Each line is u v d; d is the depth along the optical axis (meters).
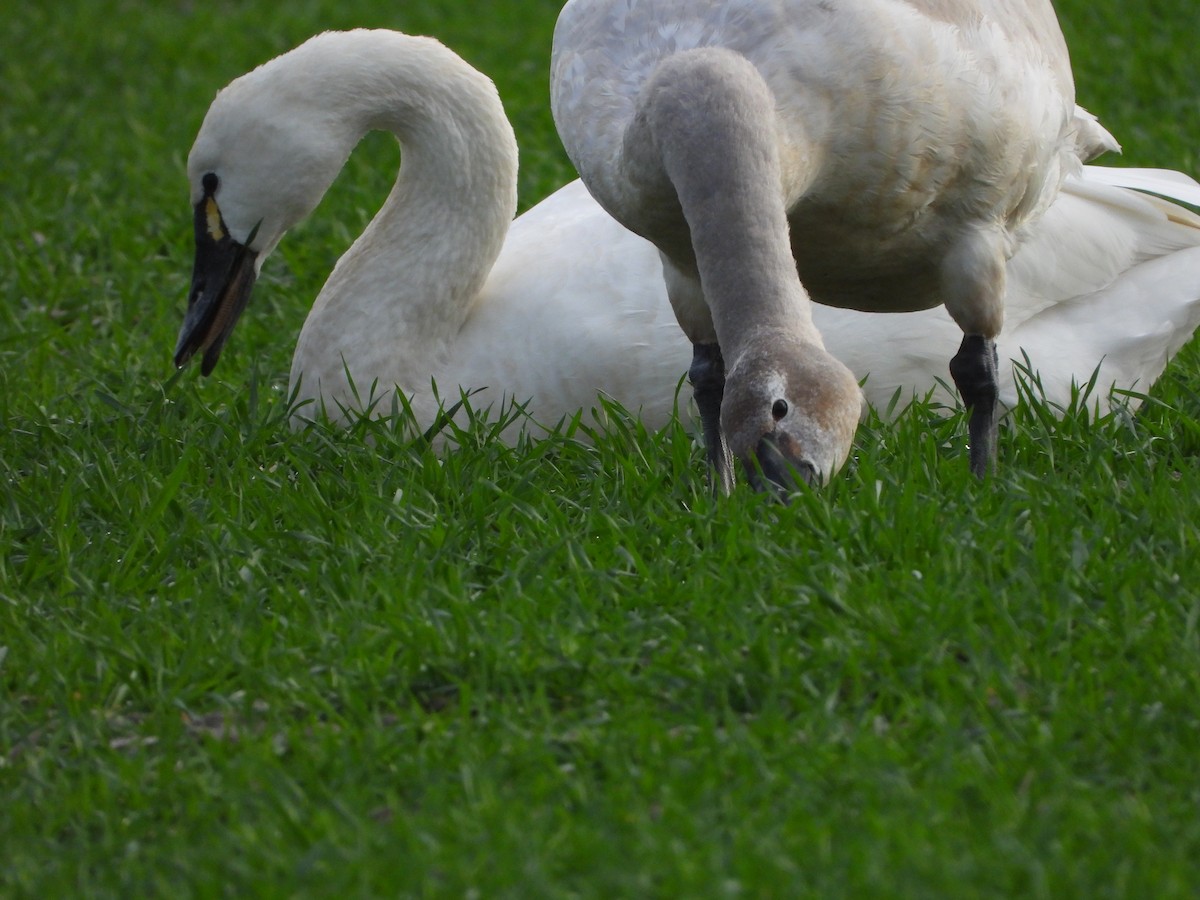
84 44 22.73
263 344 12.70
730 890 5.61
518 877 5.77
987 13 9.03
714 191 7.87
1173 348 11.19
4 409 10.77
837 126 8.61
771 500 7.10
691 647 7.27
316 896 5.77
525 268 10.86
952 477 8.91
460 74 10.83
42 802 6.61
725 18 8.74
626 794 6.25
